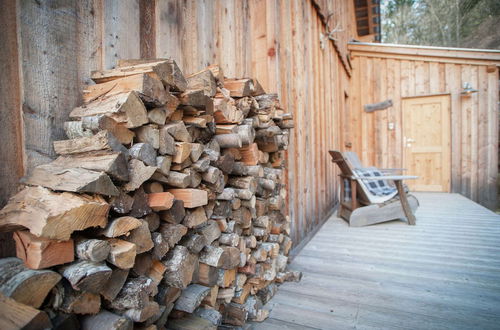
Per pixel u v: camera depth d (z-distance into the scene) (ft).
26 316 1.76
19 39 2.64
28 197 2.19
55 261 2.03
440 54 17.88
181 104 3.32
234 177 4.66
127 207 2.46
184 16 4.67
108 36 3.43
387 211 11.11
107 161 2.26
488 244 8.60
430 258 7.58
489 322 4.67
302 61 9.84
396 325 4.63
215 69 4.21
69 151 2.56
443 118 18.34
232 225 4.31
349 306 5.23
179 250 3.16
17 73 2.63
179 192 3.24
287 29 8.55
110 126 2.48
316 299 5.50
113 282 2.40
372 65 20.04
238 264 4.15
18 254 2.14
